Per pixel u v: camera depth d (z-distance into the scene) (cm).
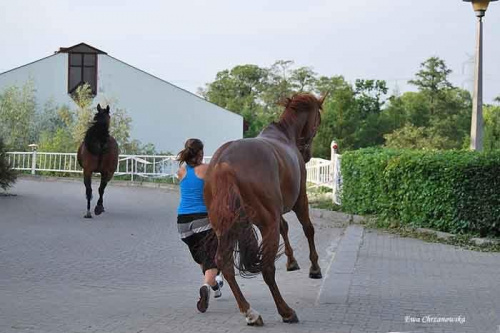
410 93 5997
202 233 730
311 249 898
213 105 4244
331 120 5466
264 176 659
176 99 4206
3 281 886
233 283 648
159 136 4197
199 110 4238
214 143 4256
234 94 7875
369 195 1458
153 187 2448
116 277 930
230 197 632
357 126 5578
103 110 1567
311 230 882
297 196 761
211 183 660
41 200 1875
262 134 820
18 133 3666
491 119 3347
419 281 884
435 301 769
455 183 1234
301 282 890
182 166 751
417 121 5528
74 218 1532
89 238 1257
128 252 1124
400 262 1027
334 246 1207
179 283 897
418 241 1233
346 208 1566
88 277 925
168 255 1105
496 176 1196
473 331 647
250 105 7500
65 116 3506
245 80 7881
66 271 962
